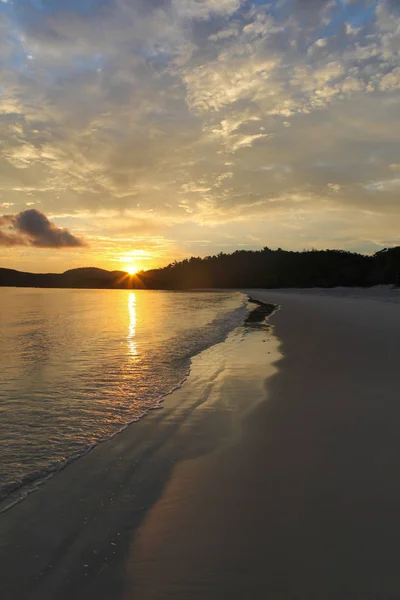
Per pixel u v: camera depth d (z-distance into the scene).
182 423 5.55
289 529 3.01
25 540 3.03
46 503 3.55
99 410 6.20
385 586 2.41
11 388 7.56
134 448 4.73
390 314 19.94
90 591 2.50
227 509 3.34
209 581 2.54
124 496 3.65
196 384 7.74
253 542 2.89
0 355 11.36
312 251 115.44
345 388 6.86
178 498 3.55
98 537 3.04
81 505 3.51
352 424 5.16
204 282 150.50
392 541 2.82
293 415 5.62
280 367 8.73
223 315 26.12
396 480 3.69
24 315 28.38
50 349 12.50
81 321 23.25
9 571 2.69
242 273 138.38
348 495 3.45
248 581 2.52
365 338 12.03
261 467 4.08
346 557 2.68
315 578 2.50
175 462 4.31
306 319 19.06
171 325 20.02
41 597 2.46
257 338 13.77
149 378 8.32
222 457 4.38
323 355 9.79
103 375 8.65
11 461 4.40
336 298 42.06
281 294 63.94
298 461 4.16
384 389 6.75
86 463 4.35
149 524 3.18
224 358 10.23
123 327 19.42
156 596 2.44
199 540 2.95
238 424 5.42
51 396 7.00
